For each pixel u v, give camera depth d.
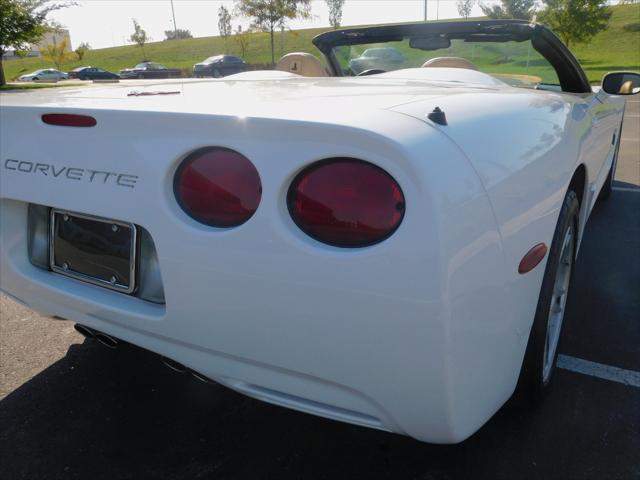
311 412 1.52
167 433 2.07
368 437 2.03
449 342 1.29
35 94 2.26
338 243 1.32
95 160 1.64
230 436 2.05
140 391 2.33
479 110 1.65
